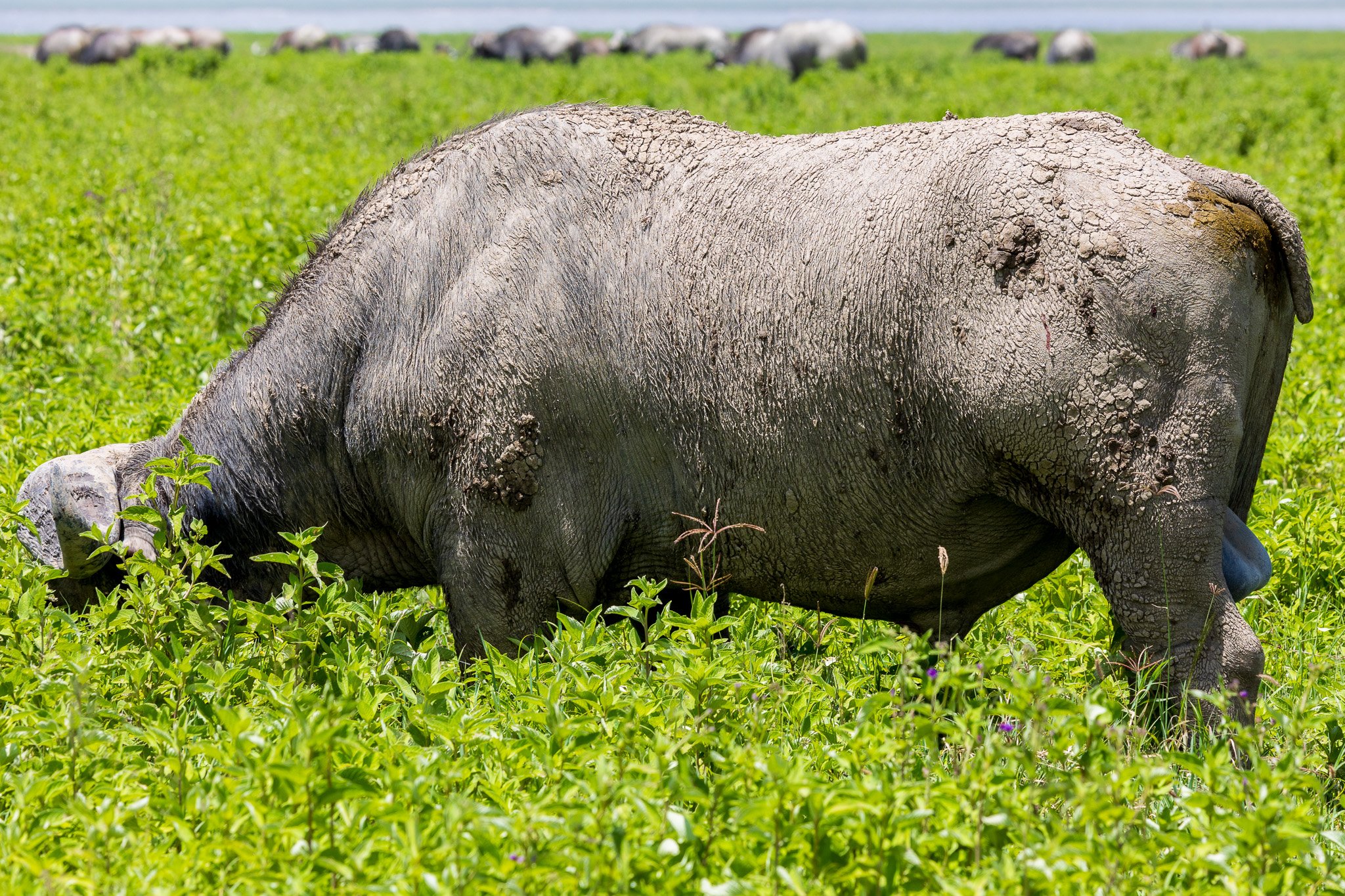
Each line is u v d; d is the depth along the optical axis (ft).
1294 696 57.36
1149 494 52.90
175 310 116.57
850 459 57.93
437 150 66.49
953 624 63.31
